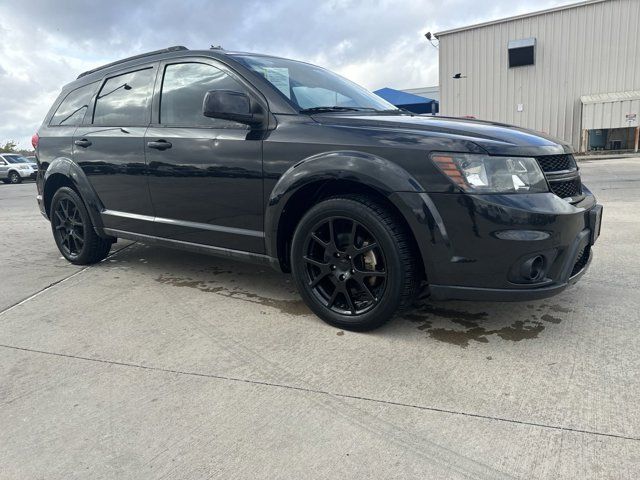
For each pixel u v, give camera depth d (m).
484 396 2.13
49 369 2.52
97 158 3.95
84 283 3.95
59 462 1.81
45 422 2.06
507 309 3.07
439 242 2.44
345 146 2.65
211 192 3.23
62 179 4.42
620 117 17.55
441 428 1.93
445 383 2.25
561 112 18.91
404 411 2.05
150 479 1.71
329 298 2.89
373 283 2.75
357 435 1.91
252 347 2.69
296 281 2.99
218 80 3.28
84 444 1.91
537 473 1.67
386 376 2.33
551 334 2.71
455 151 2.41
